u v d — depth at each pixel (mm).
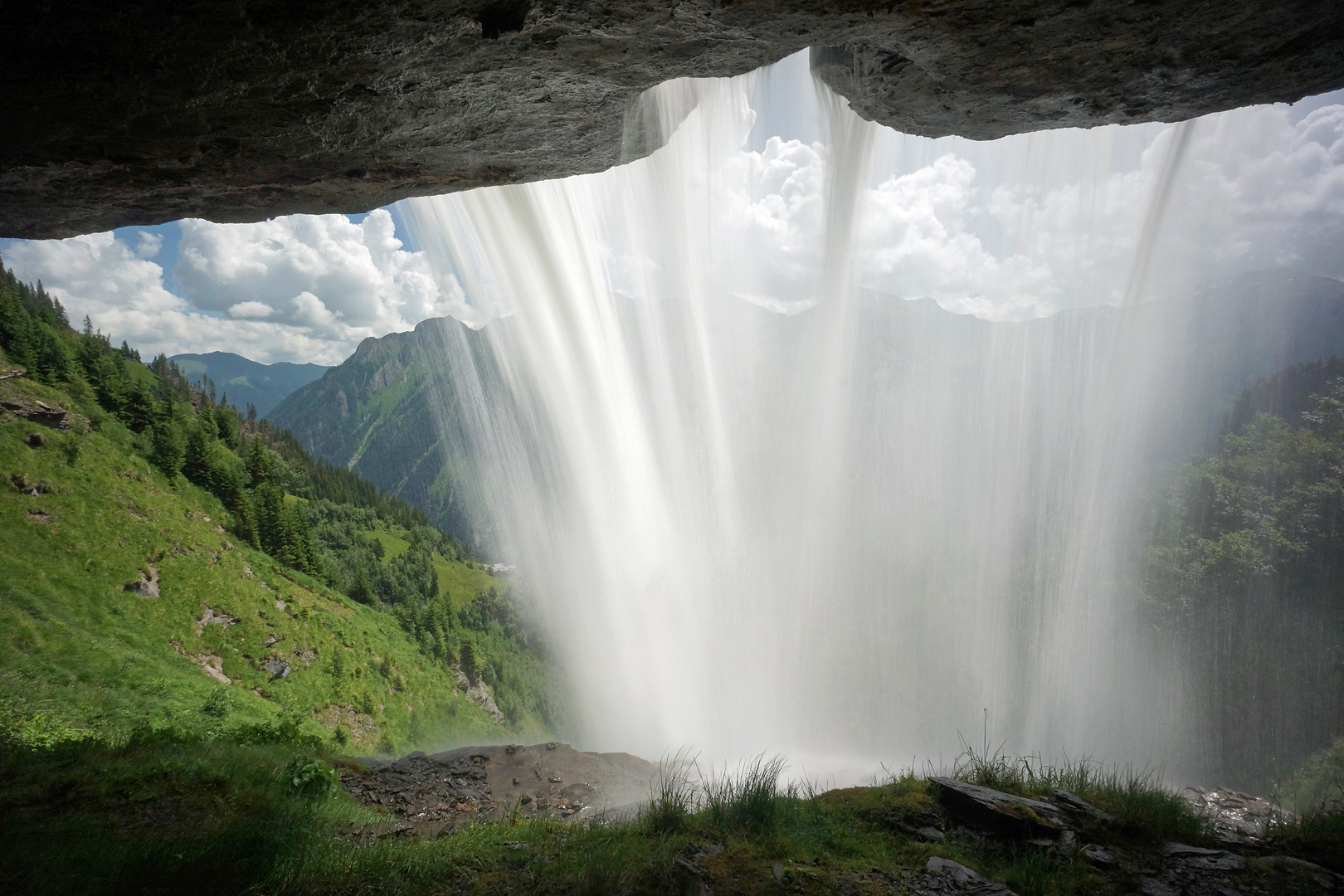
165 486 82188
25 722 12781
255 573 79125
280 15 5379
